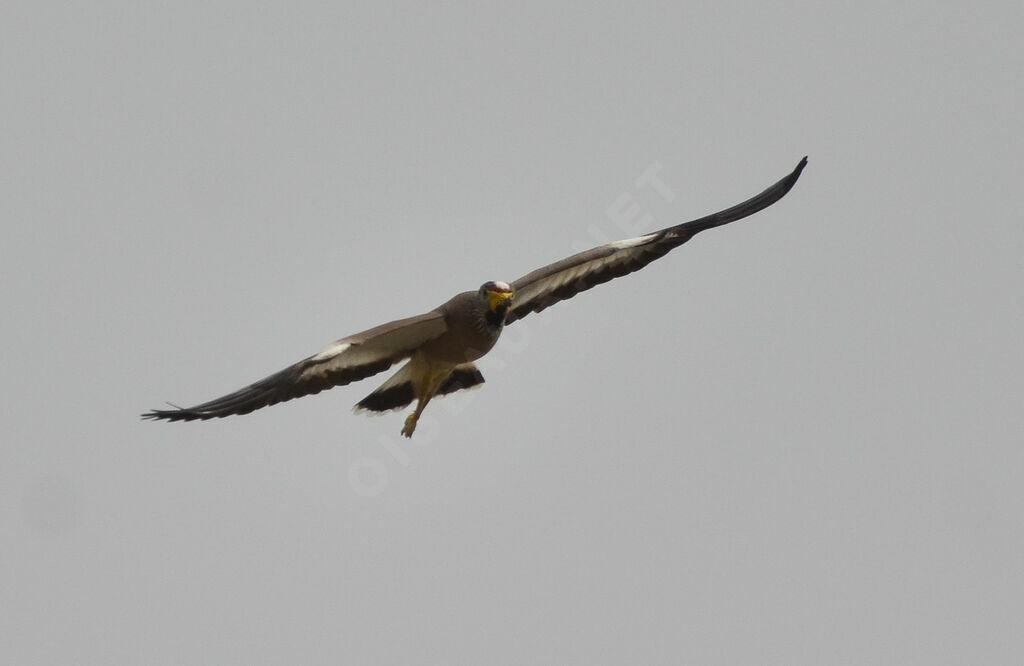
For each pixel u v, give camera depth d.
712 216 17.53
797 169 17.44
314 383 15.52
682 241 17.50
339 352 15.53
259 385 14.95
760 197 17.62
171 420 14.23
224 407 14.58
